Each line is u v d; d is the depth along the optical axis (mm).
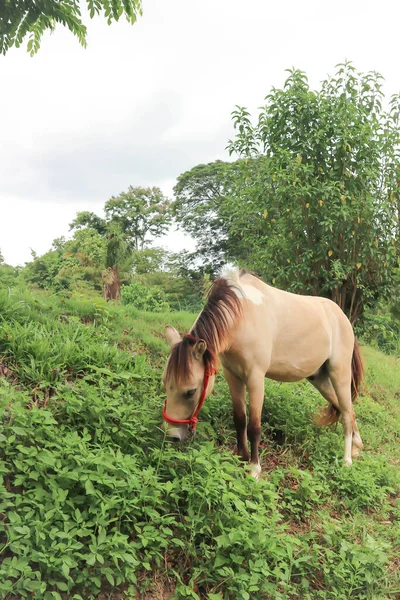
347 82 8836
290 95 8094
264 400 5371
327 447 5188
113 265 11953
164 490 3381
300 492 4117
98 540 2744
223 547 3154
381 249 8484
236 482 3449
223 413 5051
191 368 3689
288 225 8289
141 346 6156
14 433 3305
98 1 3768
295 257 8523
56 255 20938
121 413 3893
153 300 11469
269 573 3004
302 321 4727
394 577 3584
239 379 4449
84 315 6426
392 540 4066
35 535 2713
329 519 4027
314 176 8211
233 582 3021
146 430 3855
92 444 3496
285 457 4844
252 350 4215
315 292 8500
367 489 4453
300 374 4852
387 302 9508
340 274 8055
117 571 2811
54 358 4504
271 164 8000
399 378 9188
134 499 3057
